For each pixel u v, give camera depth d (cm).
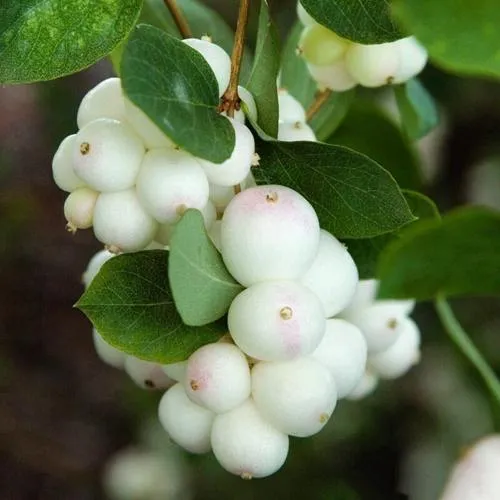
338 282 24
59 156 24
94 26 25
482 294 22
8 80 25
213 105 23
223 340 24
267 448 24
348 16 24
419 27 19
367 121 31
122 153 23
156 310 24
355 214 24
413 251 21
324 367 24
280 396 24
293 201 23
